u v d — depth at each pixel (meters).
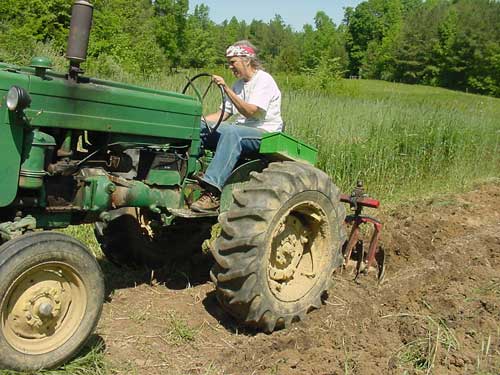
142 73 17.36
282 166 4.50
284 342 4.20
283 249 4.54
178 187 4.67
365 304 4.94
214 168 4.60
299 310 4.53
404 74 62.78
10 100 3.36
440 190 9.63
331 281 4.87
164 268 5.38
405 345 4.28
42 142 3.60
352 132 9.57
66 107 3.78
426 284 5.62
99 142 4.18
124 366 3.74
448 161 10.93
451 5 63.84
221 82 4.71
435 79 59.38
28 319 3.31
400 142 10.19
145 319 4.42
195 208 4.63
